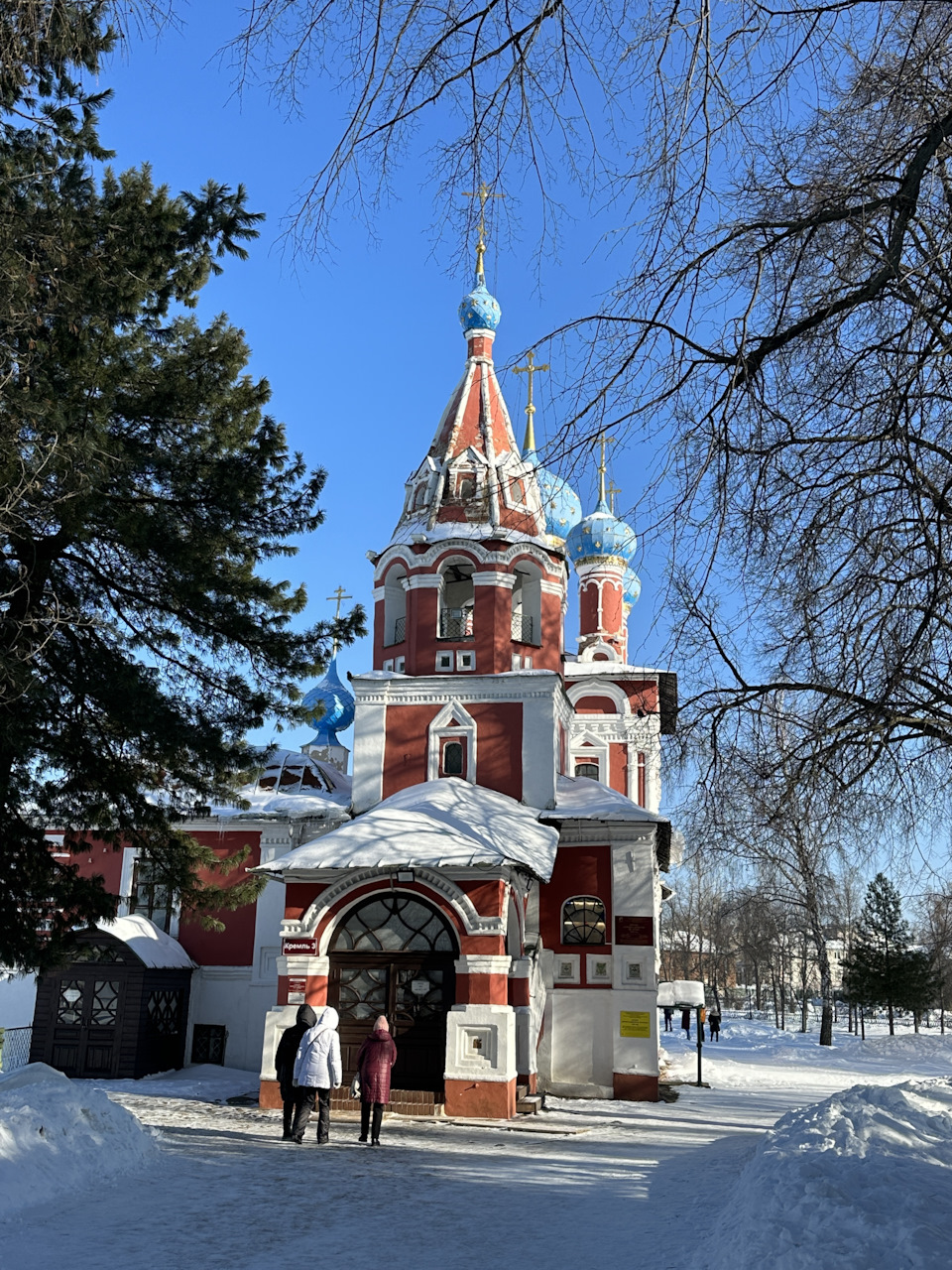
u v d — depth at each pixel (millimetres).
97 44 10359
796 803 10875
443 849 20078
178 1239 8969
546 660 26312
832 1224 7543
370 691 25328
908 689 9430
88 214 16031
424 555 25938
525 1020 21141
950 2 6812
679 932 66250
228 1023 27625
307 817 28219
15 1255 8188
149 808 18875
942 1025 57875
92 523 16906
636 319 7535
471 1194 11500
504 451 27094
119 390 17484
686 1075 33344
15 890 17297
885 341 7820
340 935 20719
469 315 29016
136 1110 18469
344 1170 12781
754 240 7586
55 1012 25375
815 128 7738
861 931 58938
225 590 18172
